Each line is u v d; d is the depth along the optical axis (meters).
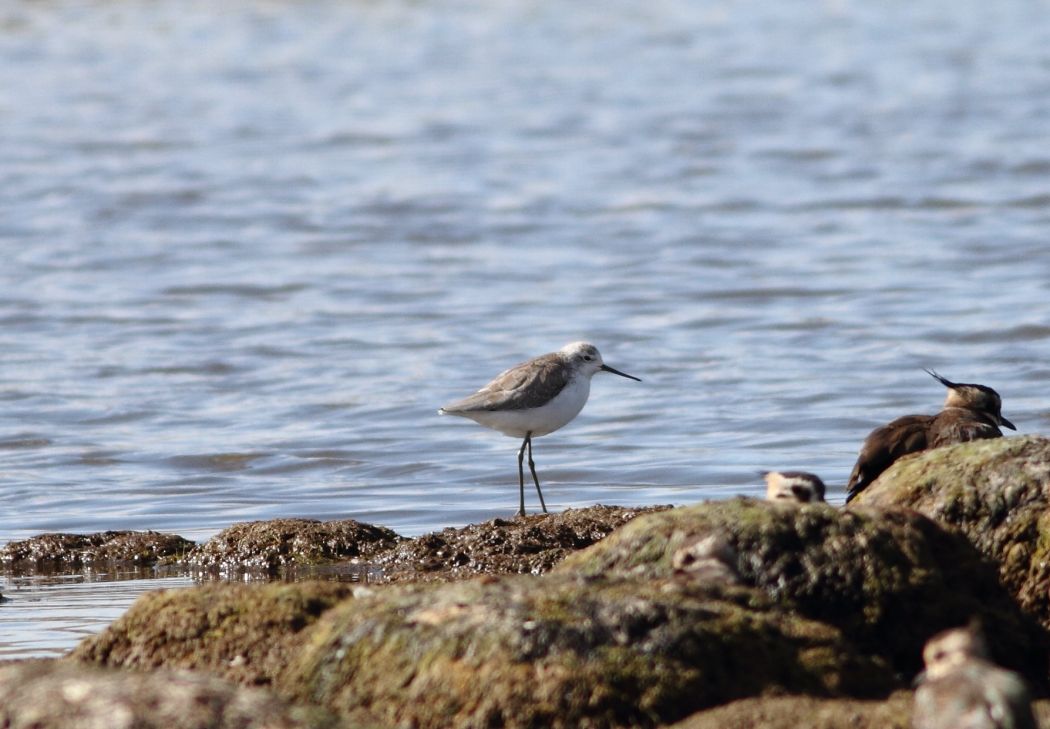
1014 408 19.30
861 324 24.81
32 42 61.25
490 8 68.75
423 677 7.84
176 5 68.06
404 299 28.05
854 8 68.12
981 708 6.20
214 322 26.23
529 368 14.55
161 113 49.38
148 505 16.19
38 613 11.63
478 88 53.19
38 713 7.23
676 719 7.57
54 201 37.56
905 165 40.19
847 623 8.57
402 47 60.59
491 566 12.19
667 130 45.84
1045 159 39.81
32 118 48.28
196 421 20.16
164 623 8.88
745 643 7.89
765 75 54.34
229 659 8.59
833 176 39.38
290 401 21.06
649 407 20.19
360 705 7.94
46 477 17.56
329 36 62.75
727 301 27.20
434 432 19.25
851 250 31.34
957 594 8.77
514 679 7.67
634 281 29.22
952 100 48.72
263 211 36.62
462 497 16.16
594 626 7.84
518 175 40.44
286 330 25.56
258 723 7.22
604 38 62.16
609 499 15.79
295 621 8.75
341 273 30.52
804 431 18.66
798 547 8.74
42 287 29.06
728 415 19.62
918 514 9.08
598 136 45.38
